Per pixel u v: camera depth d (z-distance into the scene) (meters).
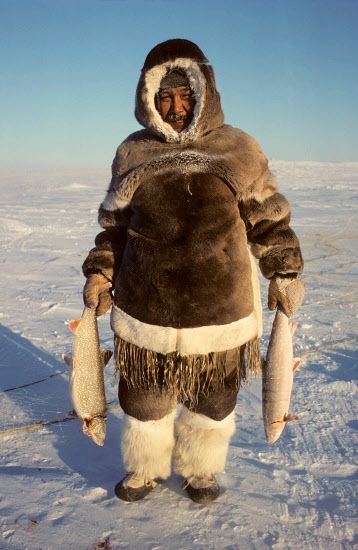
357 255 10.73
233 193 2.42
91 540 2.44
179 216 2.34
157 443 2.66
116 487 2.75
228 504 2.71
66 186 46.66
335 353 5.05
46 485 2.86
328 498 2.77
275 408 2.60
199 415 2.66
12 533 2.47
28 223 16.92
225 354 2.48
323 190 34.66
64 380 4.38
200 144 2.41
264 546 2.41
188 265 2.34
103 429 2.69
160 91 2.46
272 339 2.60
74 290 7.88
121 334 2.49
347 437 3.43
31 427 3.53
